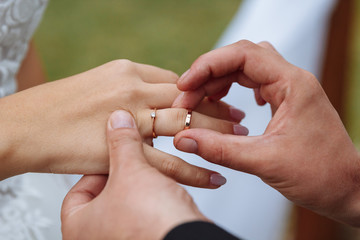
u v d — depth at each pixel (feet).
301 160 1.53
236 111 1.79
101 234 1.31
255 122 2.17
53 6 5.06
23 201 1.79
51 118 1.58
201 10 5.10
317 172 1.54
